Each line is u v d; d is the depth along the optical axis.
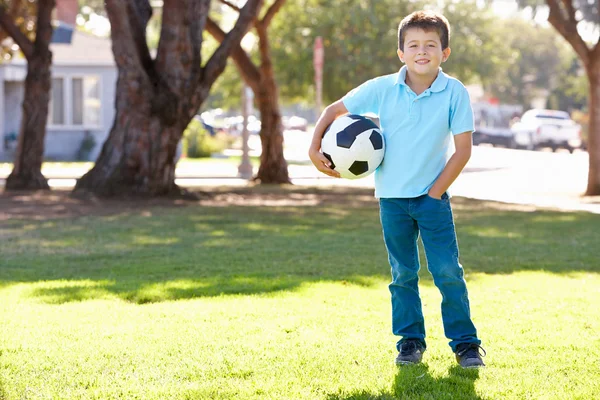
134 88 16.38
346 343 5.62
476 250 10.53
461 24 37.56
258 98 23.89
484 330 6.05
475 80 42.56
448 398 4.43
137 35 16.52
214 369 5.00
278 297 7.24
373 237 11.60
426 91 4.97
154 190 16.81
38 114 20.42
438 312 6.70
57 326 6.16
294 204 16.98
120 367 5.07
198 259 9.55
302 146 53.38
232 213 14.77
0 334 5.91
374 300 7.11
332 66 35.53
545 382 4.74
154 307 6.86
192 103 16.73
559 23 20.64
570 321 6.37
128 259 9.55
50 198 16.80
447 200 5.04
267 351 5.41
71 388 4.67
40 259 9.54
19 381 4.79
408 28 4.97
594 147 20.80
